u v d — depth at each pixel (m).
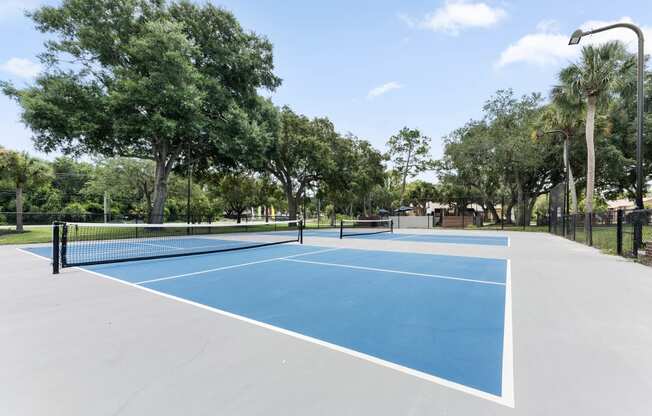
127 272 6.84
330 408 2.01
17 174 19.69
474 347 2.98
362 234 20.39
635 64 19.19
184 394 2.18
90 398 2.13
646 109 26.95
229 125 18.91
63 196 45.47
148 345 3.02
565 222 17.42
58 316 3.90
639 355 2.79
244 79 21.75
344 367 2.58
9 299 4.68
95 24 16.97
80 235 17.70
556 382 2.33
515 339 3.16
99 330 3.42
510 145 27.97
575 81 17.47
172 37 16.08
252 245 12.82
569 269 7.20
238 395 2.17
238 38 21.12
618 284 5.65
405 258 9.05
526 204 35.41
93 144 17.56
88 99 15.88
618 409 1.99
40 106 14.62
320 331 3.40
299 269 7.23
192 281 5.94
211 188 38.12
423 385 2.30
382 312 4.07
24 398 2.12
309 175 30.09
